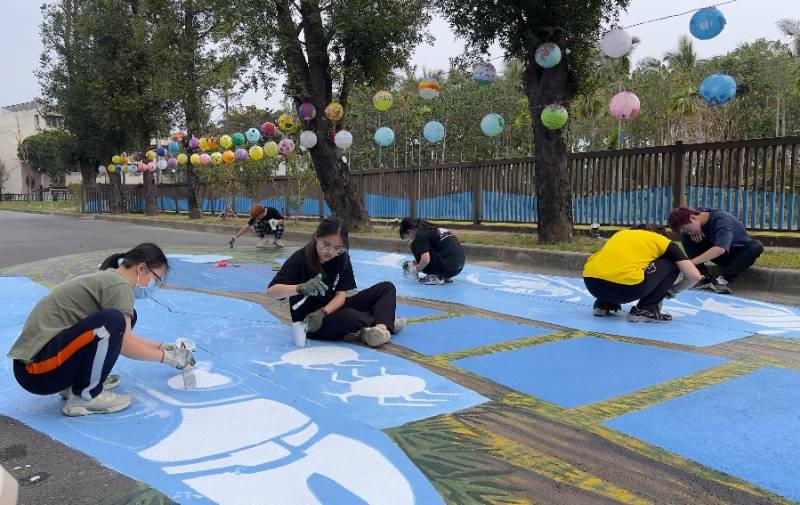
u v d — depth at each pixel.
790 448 2.77
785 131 34.47
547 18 8.95
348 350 4.44
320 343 4.64
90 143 26.08
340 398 3.43
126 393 3.44
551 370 3.95
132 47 21.77
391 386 3.63
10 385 3.67
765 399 3.39
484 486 2.44
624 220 10.48
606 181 10.69
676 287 5.29
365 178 15.91
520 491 2.40
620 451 2.76
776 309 5.72
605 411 3.23
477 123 38.47
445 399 3.42
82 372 3.08
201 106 21.19
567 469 2.59
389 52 12.78
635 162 10.26
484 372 3.91
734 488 2.43
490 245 9.92
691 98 31.11
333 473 2.54
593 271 5.33
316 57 12.69
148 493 2.37
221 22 14.40
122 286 3.21
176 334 4.94
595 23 9.16
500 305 6.13
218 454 2.72
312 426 3.03
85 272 8.56
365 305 4.80
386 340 4.52
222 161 16.97
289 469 2.58
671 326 5.13
